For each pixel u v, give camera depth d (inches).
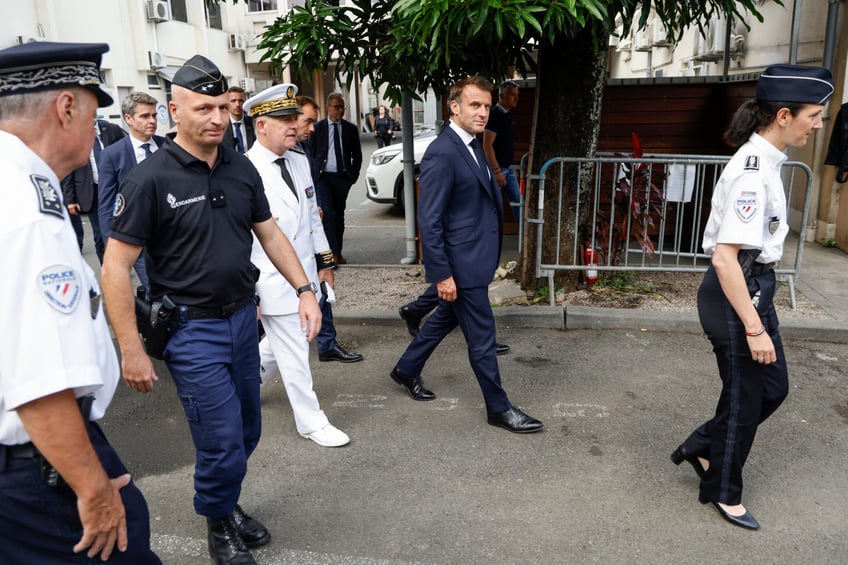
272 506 123.5
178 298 100.0
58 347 57.2
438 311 158.9
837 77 280.2
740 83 272.8
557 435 147.0
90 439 67.1
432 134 505.0
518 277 253.4
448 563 107.0
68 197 244.2
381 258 311.6
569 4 145.6
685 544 110.2
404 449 142.9
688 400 162.2
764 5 346.6
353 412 161.0
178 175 97.0
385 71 223.1
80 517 61.5
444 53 179.6
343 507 122.8
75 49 62.0
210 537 107.2
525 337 204.4
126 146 189.3
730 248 102.3
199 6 713.0
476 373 148.3
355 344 205.0
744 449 112.3
